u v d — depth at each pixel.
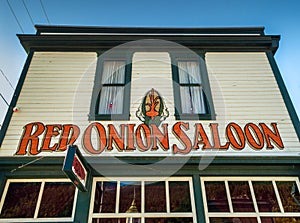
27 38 7.26
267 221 4.96
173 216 4.92
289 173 5.41
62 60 7.14
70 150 4.28
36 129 5.84
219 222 4.93
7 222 4.80
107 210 5.07
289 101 6.48
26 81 6.64
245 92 6.69
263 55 7.46
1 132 5.72
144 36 7.49
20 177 5.27
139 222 5.03
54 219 4.87
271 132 5.95
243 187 5.33
